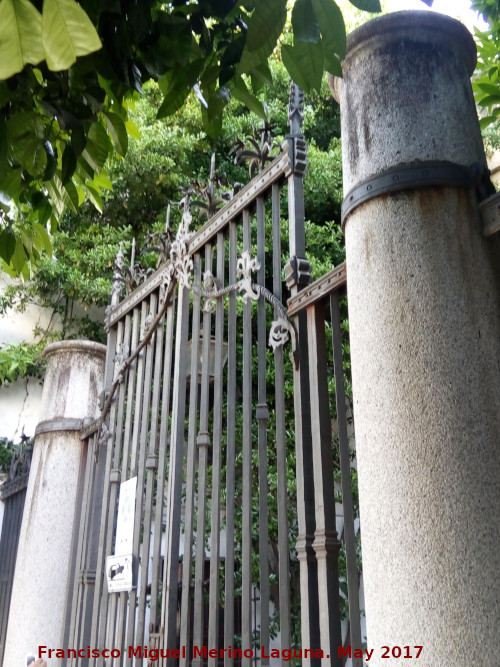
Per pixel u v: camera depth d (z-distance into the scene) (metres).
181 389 3.22
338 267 2.33
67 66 1.12
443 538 1.51
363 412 1.75
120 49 1.80
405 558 1.54
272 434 5.30
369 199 1.89
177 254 3.48
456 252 1.76
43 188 2.62
